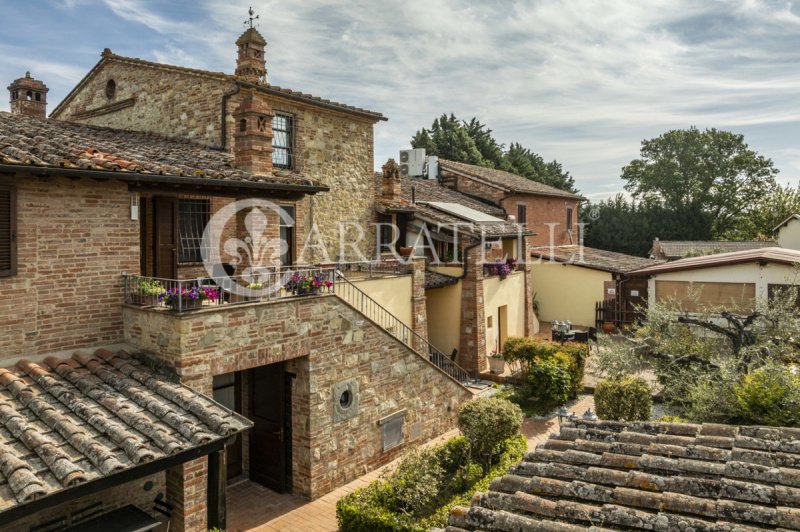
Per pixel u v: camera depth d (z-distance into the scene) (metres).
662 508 4.55
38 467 6.60
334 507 11.23
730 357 12.16
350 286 15.64
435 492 10.20
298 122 16.50
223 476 8.45
